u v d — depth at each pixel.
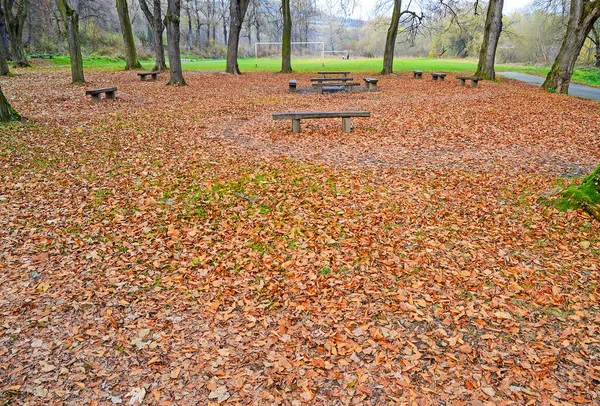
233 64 28.19
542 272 4.32
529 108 13.16
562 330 3.50
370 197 6.27
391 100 15.95
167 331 3.64
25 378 3.10
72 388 3.03
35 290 4.18
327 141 9.66
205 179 7.10
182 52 57.19
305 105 14.87
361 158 8.24
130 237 5.24
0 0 30.69
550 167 7.48
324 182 6.91
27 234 5.27
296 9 37.19
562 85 18.70
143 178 7.15
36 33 42.72
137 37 55.53
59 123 11.08
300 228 5.40
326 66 36.88
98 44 45.62
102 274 4.48
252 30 74.69
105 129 10.56
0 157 8.02
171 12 19.80
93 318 3.79
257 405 2.88
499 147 8.91
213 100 15.98
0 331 3.59
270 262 4.69
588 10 17.53
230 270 4.57
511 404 2.81
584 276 4.22
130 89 18.73
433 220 5.52
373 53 62.94
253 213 5.87
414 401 2.87
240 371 3.19
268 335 3.58
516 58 55.28
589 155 8.17
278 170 7.54
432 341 3.43
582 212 5.35
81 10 46.09
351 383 3.04
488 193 6.31
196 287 4.28
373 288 4.15
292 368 3.20
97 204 6.13
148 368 3.22
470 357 3.23
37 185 6.79
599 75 34.03
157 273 4.52
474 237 5.06
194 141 9.65
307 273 4.46
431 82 22.89
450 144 9.20
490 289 4.08
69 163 7.85
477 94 17.17
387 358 3.26
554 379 3.00
